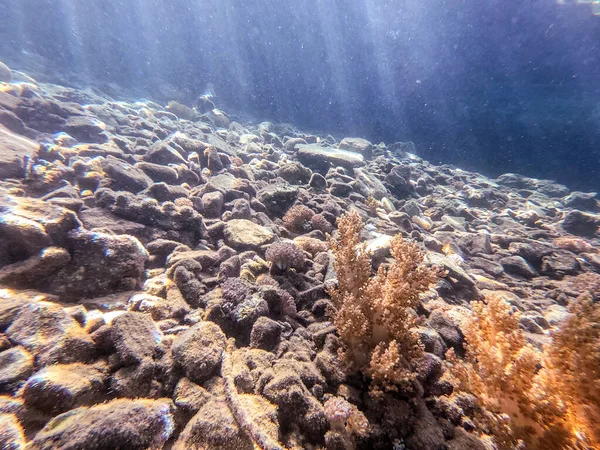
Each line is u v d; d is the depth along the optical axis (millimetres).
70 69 3152
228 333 483
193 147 1320
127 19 3938
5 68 1560
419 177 2277
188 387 361
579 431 357
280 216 1025
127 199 706
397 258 515
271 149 1732
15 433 275
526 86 3707
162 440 306
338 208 1093
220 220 845
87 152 961
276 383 383
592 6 2816
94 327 412
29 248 471
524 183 2793
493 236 1376
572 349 373
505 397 387
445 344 553
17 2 3094
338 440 351
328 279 639
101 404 325
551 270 1172
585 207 2158
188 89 4145
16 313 383
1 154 747
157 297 513
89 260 503
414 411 400
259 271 643
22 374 324
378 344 435
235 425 321
